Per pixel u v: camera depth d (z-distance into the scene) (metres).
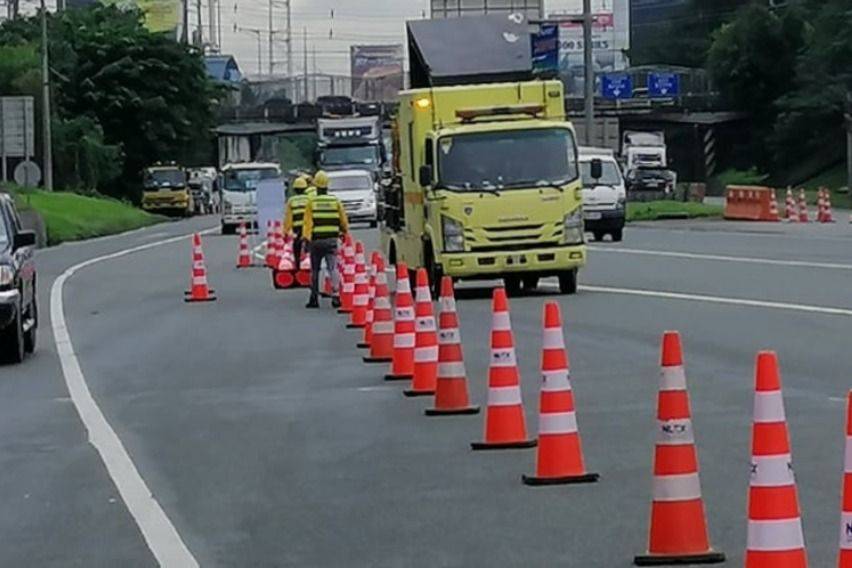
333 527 13.64
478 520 13.67
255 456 17.38
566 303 34.66
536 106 37.94
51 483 16.17
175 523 14.02
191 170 137.88
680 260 47.72
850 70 122.69
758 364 9.91
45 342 31.09
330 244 36.94
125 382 24.55
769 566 9.73
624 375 22.67
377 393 22.14
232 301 39.91
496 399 17.33
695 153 144.75
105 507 14.85
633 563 11.86
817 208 90.69
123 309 38.62
